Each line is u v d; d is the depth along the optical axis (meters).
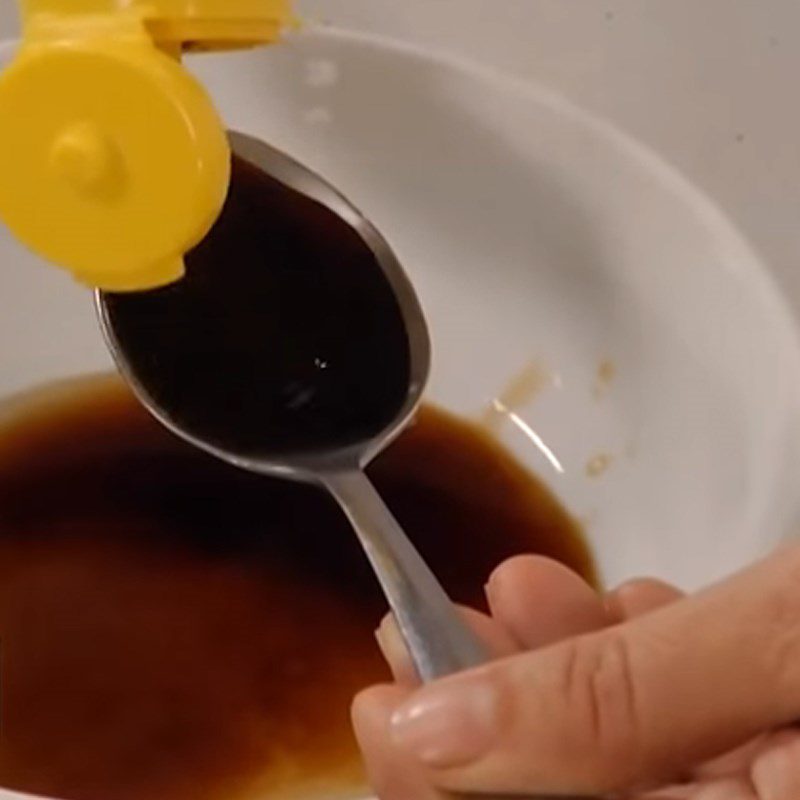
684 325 0.40
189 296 0.37
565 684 0.28
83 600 0.40
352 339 0.38
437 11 0.46
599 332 0.42
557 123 0.40
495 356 0.43
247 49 0.36
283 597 0.40
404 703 0.28
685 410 0.40
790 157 0.46
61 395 0.44
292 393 0.38
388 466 0.43
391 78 0.41
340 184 0.43
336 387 0.38
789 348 0.37
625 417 0.41
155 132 0.31
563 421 0.43
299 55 0.41
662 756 0.28
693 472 0.39
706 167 0.46
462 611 0.33
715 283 0.39
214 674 0.38
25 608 0.40
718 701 0.28
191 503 0.42
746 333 0.38
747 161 0.46
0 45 0.39
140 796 0.36
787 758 0.28
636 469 0.41
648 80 0.47
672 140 0.47
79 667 0.38
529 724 0.28
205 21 0.31
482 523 0.42
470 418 0.44
